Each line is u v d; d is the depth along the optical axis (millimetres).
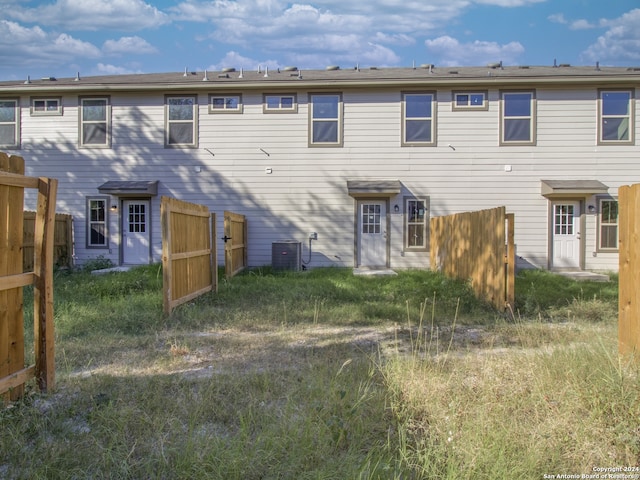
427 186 14055
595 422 3041
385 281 11195
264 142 14281
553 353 4328
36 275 3795
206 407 3506
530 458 2660
